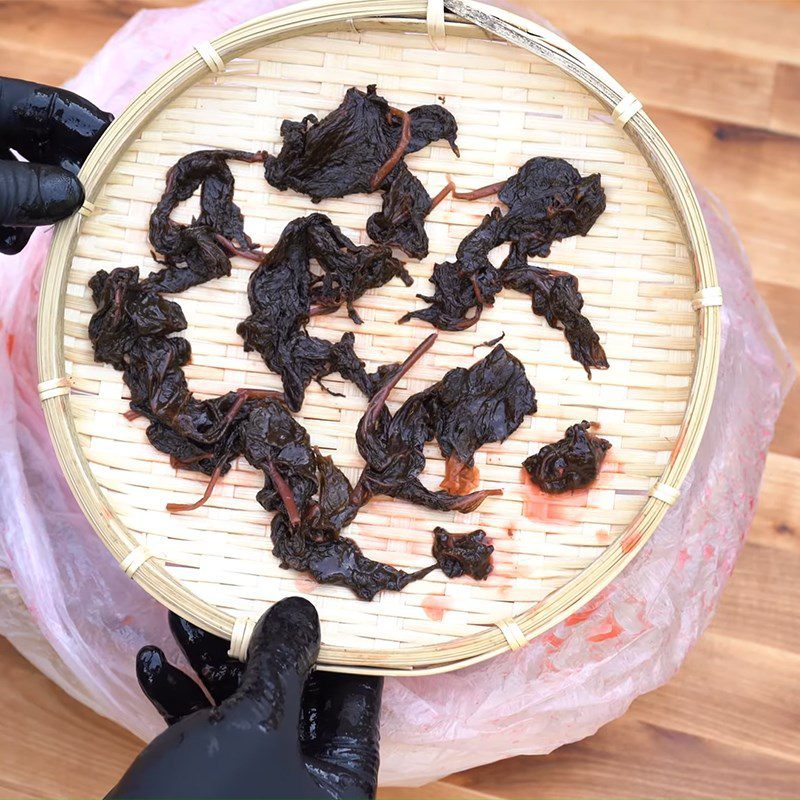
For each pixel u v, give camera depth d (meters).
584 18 0.90
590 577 0.70
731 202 0.89
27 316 0.80
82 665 0.77
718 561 0.80
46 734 0.85
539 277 0.72
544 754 0.85
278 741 0.67
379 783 0.82
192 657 0.75
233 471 0.72
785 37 0.89
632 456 0.72
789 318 0.88
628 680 0.79
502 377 0.72
